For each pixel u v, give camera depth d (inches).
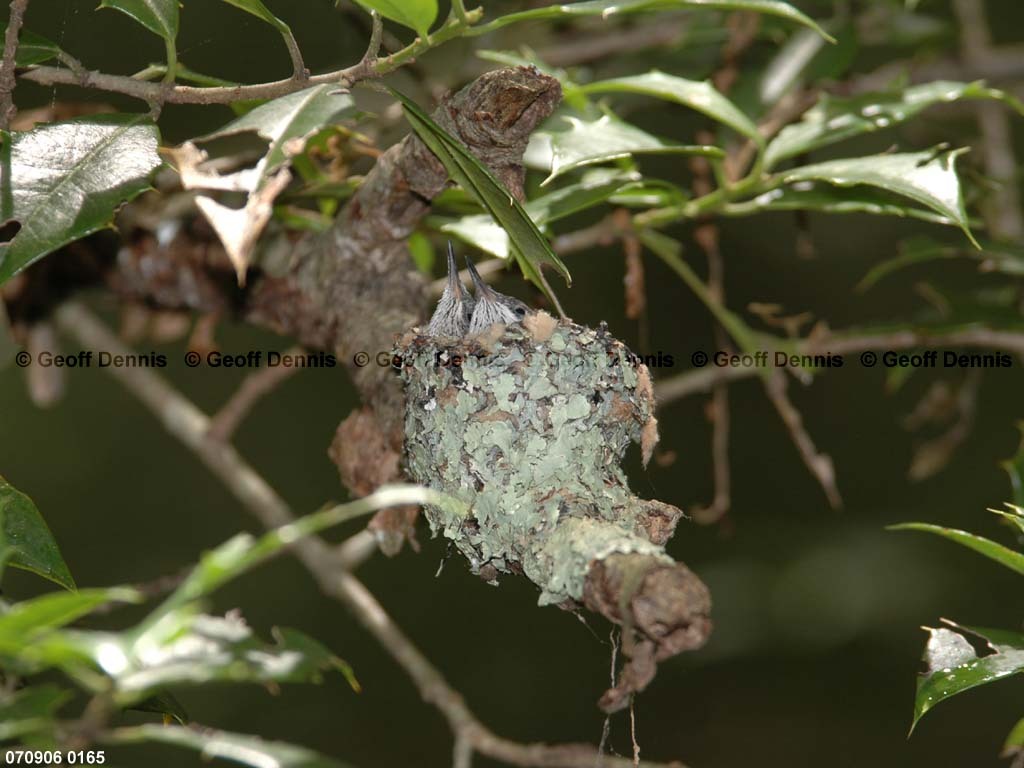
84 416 365.4
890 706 373.4
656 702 383.6
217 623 104.7
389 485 156.0
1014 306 230.8
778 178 161.3
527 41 243.1
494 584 131.9
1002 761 357.7
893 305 370.9
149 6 127.4
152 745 320.2
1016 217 243.8
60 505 360.8
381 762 355.9
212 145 192.9
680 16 242.5
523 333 145.8
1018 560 115.3
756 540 384.2
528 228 127.4
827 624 357.7
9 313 208.5
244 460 378.3
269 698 357.1
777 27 222.8
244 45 249.9
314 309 168.4
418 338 149.5
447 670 376.8
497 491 130.7
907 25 251.1
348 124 157.6
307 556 203.2
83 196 117.0
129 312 207.2
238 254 121.2
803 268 373.7
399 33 226.4
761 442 393.4
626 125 158.1
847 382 389.7
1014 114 300.2
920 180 144.0
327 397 385.7
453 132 130.3
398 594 386.3
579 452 136.9
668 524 123.7
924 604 355.6
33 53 127.8
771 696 382.3
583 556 102.7
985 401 366.6
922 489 376.2
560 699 375.6
